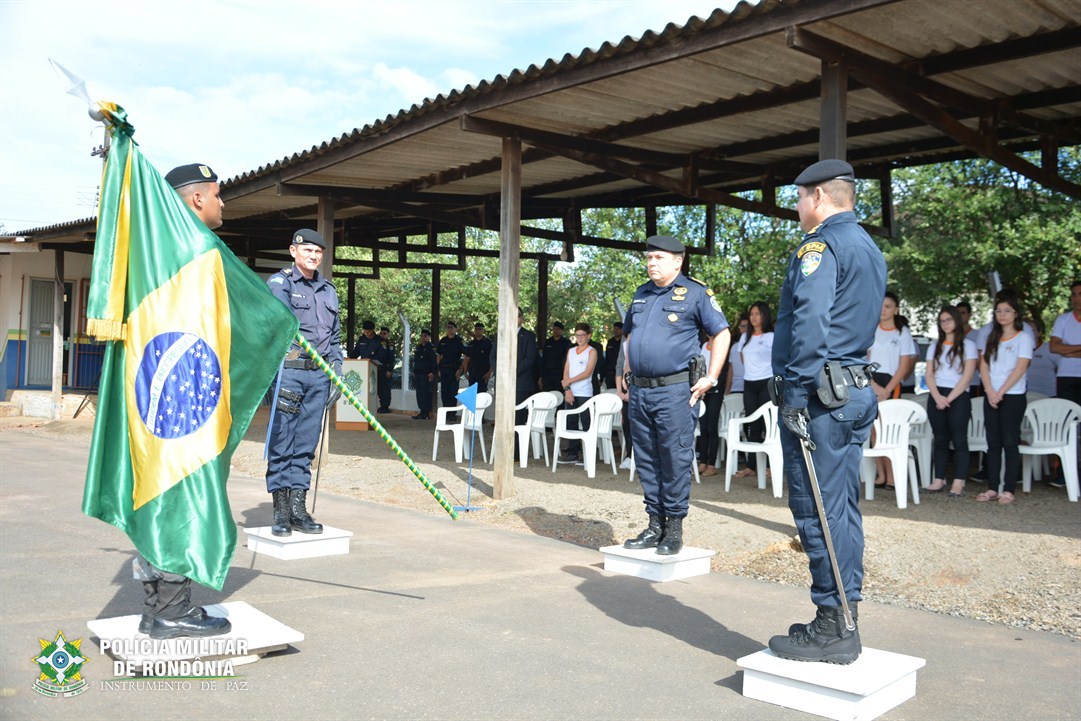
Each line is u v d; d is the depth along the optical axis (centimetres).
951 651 439
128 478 365
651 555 577
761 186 1173
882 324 803
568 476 964
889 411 734
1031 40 661
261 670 384
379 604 496
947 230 1747
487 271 3575
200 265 379
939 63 705
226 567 366
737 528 680
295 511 623
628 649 429
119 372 370
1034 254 1597
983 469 912
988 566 560
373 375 1731
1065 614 488
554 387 1353
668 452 573
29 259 1939
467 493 884
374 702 351
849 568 371
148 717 327
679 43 649
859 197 1997
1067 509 709
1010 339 752
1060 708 365
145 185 376
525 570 591
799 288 365
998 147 816
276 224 1544
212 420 373
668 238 577
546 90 739
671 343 570
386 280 3559
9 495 841
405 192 1187
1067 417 755
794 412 363
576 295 3331
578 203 1362
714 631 462
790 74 740
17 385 1939
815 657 365
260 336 396
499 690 370
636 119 872
